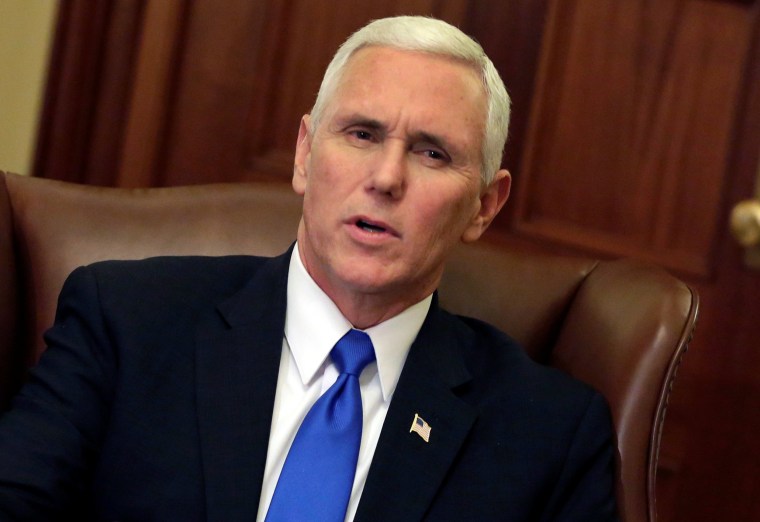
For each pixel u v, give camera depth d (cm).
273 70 801
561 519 475
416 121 448
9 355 518
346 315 477
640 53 827
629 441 500
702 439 844
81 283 472
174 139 790
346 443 449
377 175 442
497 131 486
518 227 823
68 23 761
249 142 801
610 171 830
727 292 838
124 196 568
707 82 832
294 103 805
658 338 518
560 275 587
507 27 816
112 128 779
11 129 763
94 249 543
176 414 443
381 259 448
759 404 842
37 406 441
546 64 818
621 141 830
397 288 462
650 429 504
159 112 782
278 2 796
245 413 446
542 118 823
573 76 823
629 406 508
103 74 775
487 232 821
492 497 458
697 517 841
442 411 473
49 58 762
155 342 460
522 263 595
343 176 448
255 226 577
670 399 841
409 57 459
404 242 449
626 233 835
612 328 540
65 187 560
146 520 423
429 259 462
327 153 455
